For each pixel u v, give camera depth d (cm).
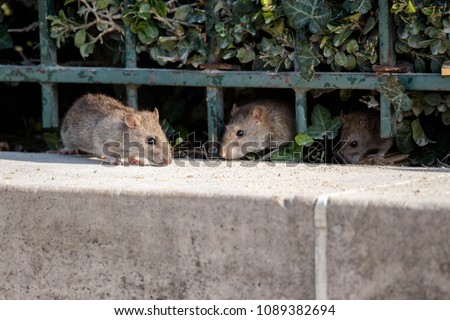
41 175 723
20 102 1126
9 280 666
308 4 807
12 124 1125
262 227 584
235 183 653
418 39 791
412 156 887
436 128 883
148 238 619
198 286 608
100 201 630
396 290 546
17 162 827
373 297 554
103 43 966
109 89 1111
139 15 858
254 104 995
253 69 864
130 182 667
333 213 561
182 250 610
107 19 895
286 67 841
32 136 1090
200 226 602
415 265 539
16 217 658
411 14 781
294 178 686
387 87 798
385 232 546
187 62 886
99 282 639
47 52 916
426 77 790
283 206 576
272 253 583
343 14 810
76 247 643
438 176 684
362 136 944
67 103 1122
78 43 905
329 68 888
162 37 865
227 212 592
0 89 1119
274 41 837
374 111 964
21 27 1069
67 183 661
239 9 838
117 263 631
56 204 645
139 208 619
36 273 657
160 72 881
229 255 595
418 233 536
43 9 910
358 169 748
